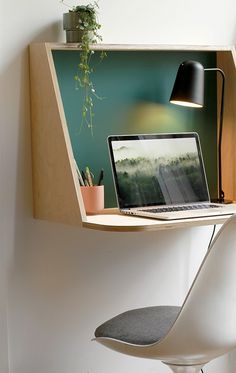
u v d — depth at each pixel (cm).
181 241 338
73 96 307
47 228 305
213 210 295
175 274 338
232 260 247
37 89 293
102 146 314
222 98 328
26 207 300
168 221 272
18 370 304
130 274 326
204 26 337
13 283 300
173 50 316
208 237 345
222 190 340
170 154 317
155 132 327
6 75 292
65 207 284
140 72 321
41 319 307
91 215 297
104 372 325
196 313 250
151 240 330
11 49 292
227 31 344
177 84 311
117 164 303
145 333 267
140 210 298
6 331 299
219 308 252
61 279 310
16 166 297
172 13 329
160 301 335
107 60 313
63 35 303
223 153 339
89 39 292
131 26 319
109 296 322
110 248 321
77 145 308
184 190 317
